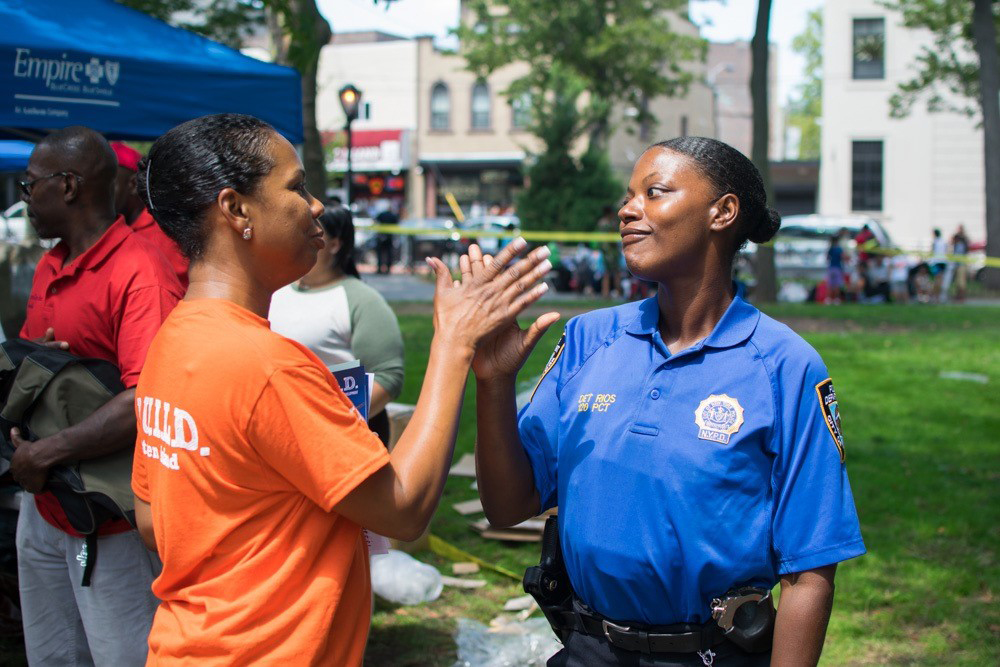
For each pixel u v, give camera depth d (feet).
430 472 6.00
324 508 5.79
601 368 6.91
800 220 88.58
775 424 6.26
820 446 6.27
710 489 6.21
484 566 16.42
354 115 49.52
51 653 10.41
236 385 5.68
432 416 6.11
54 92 13.93
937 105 98.27
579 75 103.09
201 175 5.98
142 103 14.93
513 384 6.73
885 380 33.73
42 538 10.07
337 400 5.93
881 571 16.21
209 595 5.84
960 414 28.22
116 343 9.63
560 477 6.88
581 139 118.52
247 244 6.11
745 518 6.25
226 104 15.85
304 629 5.79
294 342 5.98
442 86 132.57
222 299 6.09
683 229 6.53
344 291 13.19
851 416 27.96
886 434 25.79
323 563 5.97
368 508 5.83
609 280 71.05
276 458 5.73
